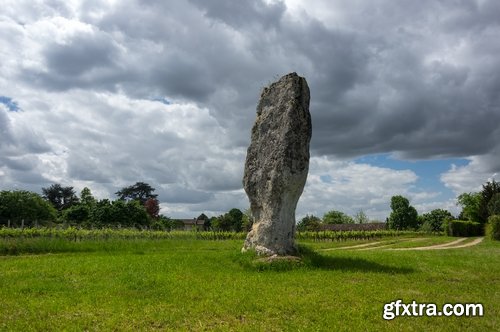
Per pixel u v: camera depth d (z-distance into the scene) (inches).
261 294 481.4
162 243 1330.0
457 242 1539.1
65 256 907.4
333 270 638.5
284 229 719.7
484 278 614.9
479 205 2295.8
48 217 2620.6
